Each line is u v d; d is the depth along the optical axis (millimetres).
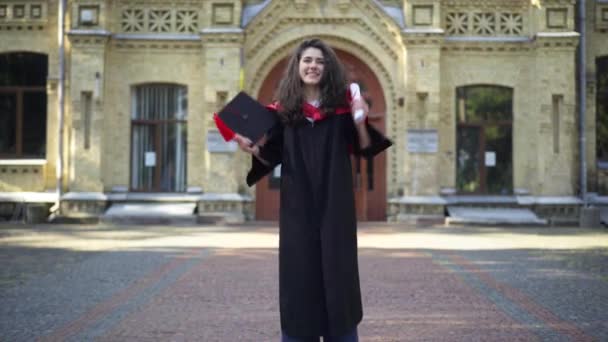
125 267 10719
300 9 21547
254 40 21500
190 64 21688
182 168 21953
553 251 13195
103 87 21062
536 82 21422
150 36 21484
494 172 21875
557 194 21094
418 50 21000
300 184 3725
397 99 21516
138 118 21906
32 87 22297
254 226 19469
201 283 9258
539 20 21234
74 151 20906
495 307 7699
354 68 22250
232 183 20953
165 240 15125
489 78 21703
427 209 20781
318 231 3688
